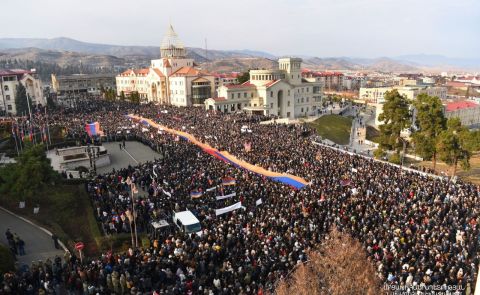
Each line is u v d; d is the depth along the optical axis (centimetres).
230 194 3584
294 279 1808
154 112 9781
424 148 5728
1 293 2138
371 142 9069
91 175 4669
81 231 3250
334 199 3356
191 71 12912
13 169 3756
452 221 2895
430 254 2359
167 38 14862
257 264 2314
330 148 6169
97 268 2377
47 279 2280
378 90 19238
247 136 6500
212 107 10825
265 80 11569
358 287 1509
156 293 2052
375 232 2672
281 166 4522
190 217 3002
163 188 3806
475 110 13575
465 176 6100
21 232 3259
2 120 8675
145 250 2628
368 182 3878
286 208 3203
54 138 6894
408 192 3584
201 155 5253
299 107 12075
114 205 3422
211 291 2098
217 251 2520
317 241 2583
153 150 6512
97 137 6625
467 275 2139
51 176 3897
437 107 5778
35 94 12244
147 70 15650
